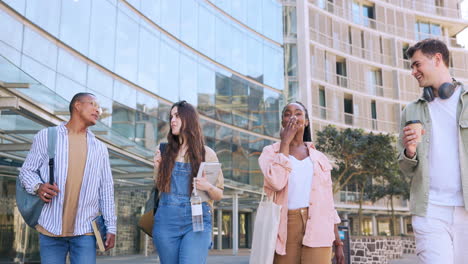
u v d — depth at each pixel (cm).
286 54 3325
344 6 3816
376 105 3775
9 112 882
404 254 2292
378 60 3900
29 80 789
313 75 3406
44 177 355
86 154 368
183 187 353
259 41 2738
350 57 3709
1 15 991
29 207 343
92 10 1380
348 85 3659
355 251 1423
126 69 1584
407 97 3900
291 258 338
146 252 1903
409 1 4159
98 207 375
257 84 2655
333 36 3669
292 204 343
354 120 3603
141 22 1711
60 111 955
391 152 2014
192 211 341
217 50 2362
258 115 2608
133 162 1373
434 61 319
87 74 1348
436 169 311
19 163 1205
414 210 314
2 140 1005
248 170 2477
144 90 1705
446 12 4275
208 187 344
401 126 345
